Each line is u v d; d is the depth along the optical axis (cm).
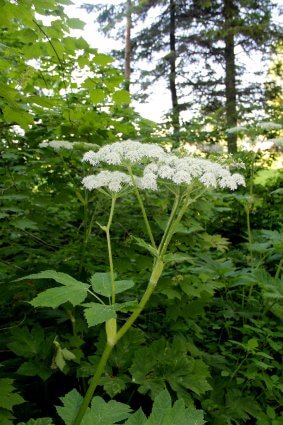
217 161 271
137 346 259
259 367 289
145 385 232
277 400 281
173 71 1703
